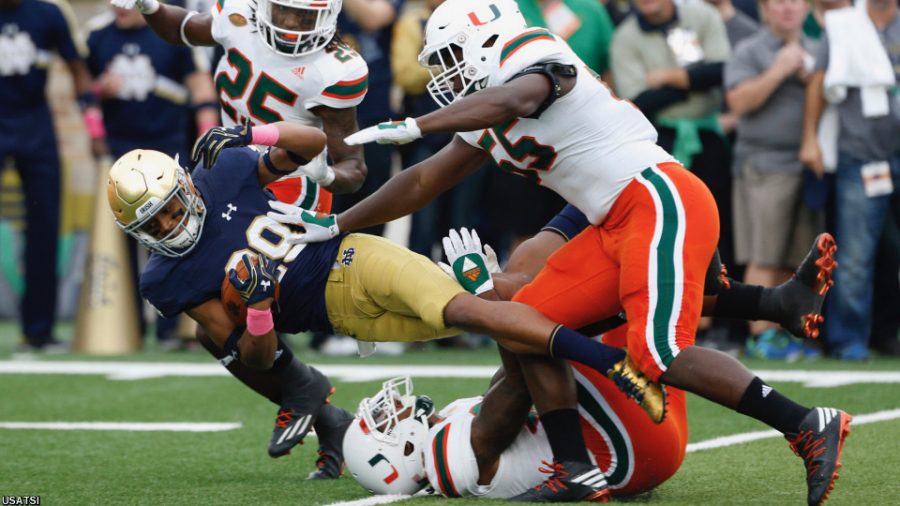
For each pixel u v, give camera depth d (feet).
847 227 84.58
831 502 42.96
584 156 44.06
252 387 50.98
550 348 42.22
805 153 84.48
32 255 99.45
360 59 51.03
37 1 95.61
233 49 51.24
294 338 111.75
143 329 103.86
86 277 100.32
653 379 41.42
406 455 45.47
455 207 94.43
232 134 44.96
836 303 86.33
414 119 41.70
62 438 60.23
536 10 89.76
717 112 88.38
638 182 43.52
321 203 53.26
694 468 50.42
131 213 44.52
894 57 83.30
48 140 98.12
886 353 89.66
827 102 84.38
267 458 55.11
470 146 47.34
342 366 86.12
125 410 68.95
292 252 47.03
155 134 98.22
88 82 98.27
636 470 43.68
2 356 95.71
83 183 134.10
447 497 45.14
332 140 50.83
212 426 63.67
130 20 96.89
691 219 42.73
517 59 43.37
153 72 97.09
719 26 87.86
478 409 45.16
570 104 43.88
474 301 43.98
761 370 80.33
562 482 42.93
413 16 93.20
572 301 44.32
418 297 44.70
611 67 89.56
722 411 65.00
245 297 45.09
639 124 44.86
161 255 46.68
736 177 88.07
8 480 49.80
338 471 50.37
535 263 49.39
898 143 83.87
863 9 83.56
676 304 41.70
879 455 51.78
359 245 46.88
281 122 46.42
